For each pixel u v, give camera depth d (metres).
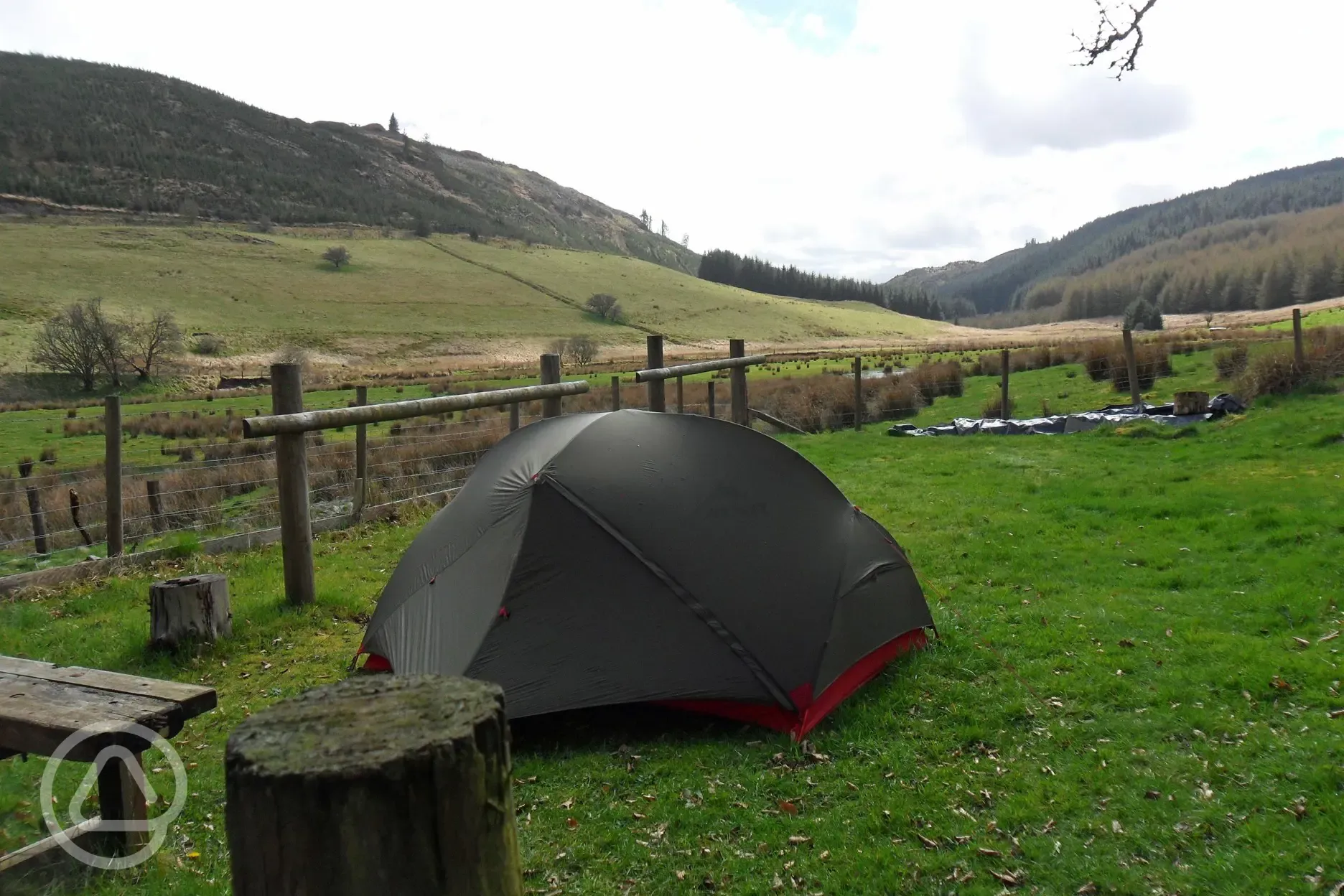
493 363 80.44
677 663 4.73
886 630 5.37
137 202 162.50
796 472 5.71
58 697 3.00
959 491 10.78
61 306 81.69
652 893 3.30
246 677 5.55
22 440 26.72
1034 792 3.83
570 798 4.04
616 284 144.38
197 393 54.97
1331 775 3.70
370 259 137.75
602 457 5.34
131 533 12.19
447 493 11.45
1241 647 5.20
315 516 11.52
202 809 3.89
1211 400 15.14
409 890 1.22
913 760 4.22
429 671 4.93
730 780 4.14
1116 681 4.87
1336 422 12.02
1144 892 3.12
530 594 4.89
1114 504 9.26
